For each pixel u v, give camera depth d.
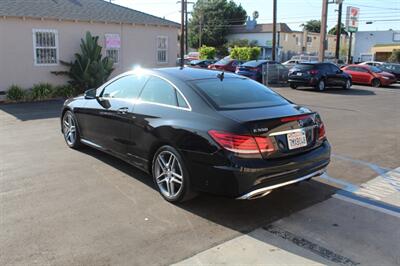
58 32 16.41
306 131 4.57
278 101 5.04
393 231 4.15
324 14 29.19
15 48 15.29
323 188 5.41
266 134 4.16
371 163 6.68
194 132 4.34
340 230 4.16
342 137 8.78
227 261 3.51
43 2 16.83
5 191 5.02
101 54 17.44
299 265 3.47
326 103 15.44
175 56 21.16
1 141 7.80
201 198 4.93
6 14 14.67
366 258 3.61
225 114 4.32
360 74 25.45
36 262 3.41
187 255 3.59
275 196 5.07
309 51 77.38
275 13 30.97
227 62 26.11
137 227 4.11
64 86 16.42
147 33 19.61
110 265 3.40
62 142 7.72
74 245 3.71
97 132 6.23
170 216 4.40
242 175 4.02
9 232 3.94
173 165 4.67
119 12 19.11
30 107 13.16
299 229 4.17
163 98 5.03
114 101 5.79
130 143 5.39
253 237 3.97
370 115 12.31
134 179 5.55
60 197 4.86
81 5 18.09
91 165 6.16
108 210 4.51
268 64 23.38
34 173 5.74
